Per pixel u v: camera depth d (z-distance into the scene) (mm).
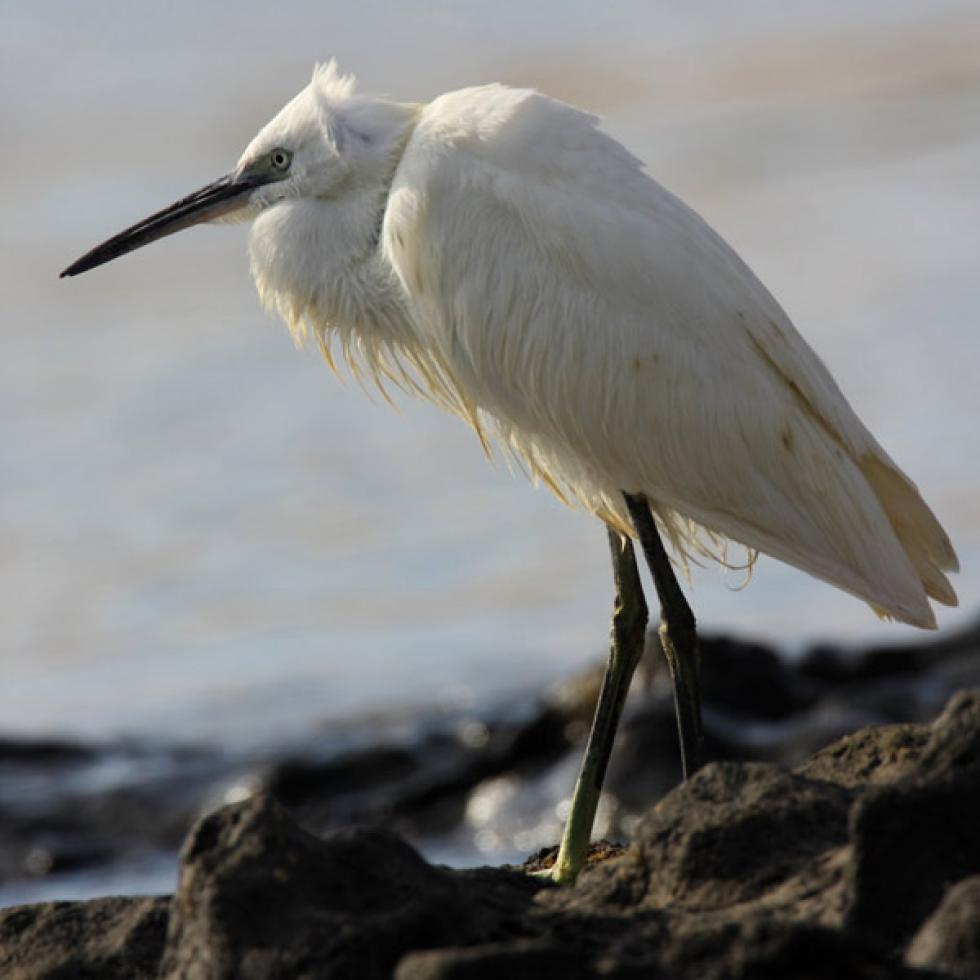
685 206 9039
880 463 8977
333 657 18547
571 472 9422
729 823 6578
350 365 10234
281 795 15531
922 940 5867
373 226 9359
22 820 15258
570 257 8734
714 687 15203
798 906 6238
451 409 10148
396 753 15766
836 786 6824
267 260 9625
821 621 18516
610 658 8938
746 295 8852
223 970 6047
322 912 6082
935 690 15531
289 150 9523
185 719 17328
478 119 8961
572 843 8586
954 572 9148
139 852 14898
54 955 6852
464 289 8922
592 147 8898
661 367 8734
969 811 6148
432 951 5832
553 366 8859
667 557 8922
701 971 5719
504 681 17484
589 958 5793
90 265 10016
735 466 8844
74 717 17594
